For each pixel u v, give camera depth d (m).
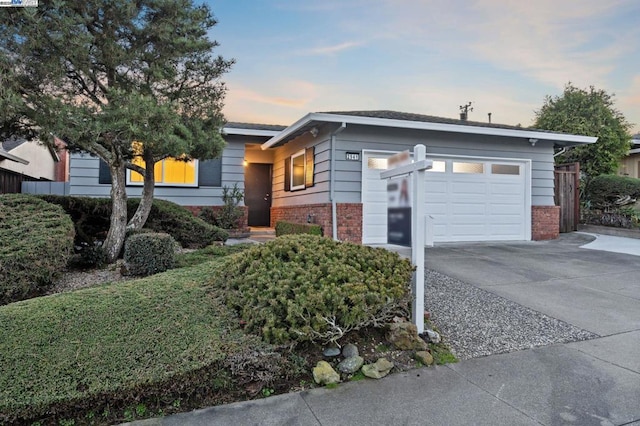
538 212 9.77
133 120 4.31
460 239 9.20
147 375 2.31
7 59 4.17
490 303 4.35
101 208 6.36
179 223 6.89
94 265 5.00
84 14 4.68
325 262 3.32
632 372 2.77
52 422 2.20
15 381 2.18
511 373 2.78
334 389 2.58
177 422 2.21
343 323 2.89
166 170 10.27
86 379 2.25
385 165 8.71
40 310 2.79
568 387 2.57
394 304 3.20
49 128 4.35
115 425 2.19
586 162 13.49
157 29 4.98
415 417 2.25
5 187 11.67
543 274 5.75
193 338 2.63
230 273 3.46
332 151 8.29
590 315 3.98
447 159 9.12
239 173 10.91
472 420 2.21
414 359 2.98
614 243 8.95
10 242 3.86
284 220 11.24
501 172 9.56
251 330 2.83
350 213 8.38
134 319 2.76
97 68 4.98
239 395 2.49
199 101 5.50
